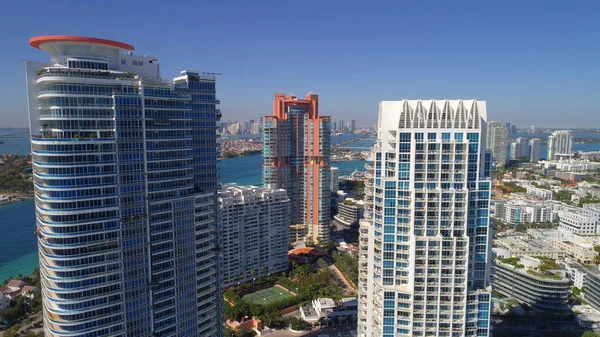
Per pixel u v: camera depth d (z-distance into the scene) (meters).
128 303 155.12
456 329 164.88
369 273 182.88
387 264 169.62
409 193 164.38
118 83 148.12
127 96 148.50
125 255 153.00
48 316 149.12
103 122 145.62
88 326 147.00
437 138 161.88
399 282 168.88
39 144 139.75
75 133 141.38
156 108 155.75
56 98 138.88
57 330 144.88
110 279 150.75
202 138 187.38
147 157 155.25
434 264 163.00
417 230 164.38
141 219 155.50
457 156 162.12
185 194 170.62
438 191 161.25
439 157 161.50
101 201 146.50
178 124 164.75
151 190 157.62
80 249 143.75
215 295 194.38
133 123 150.75
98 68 150.12
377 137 179.00
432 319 165.00
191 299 175.75
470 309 165.00
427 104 163.50
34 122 148.25
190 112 181.88
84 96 141.75
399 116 164.62
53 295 145.62
